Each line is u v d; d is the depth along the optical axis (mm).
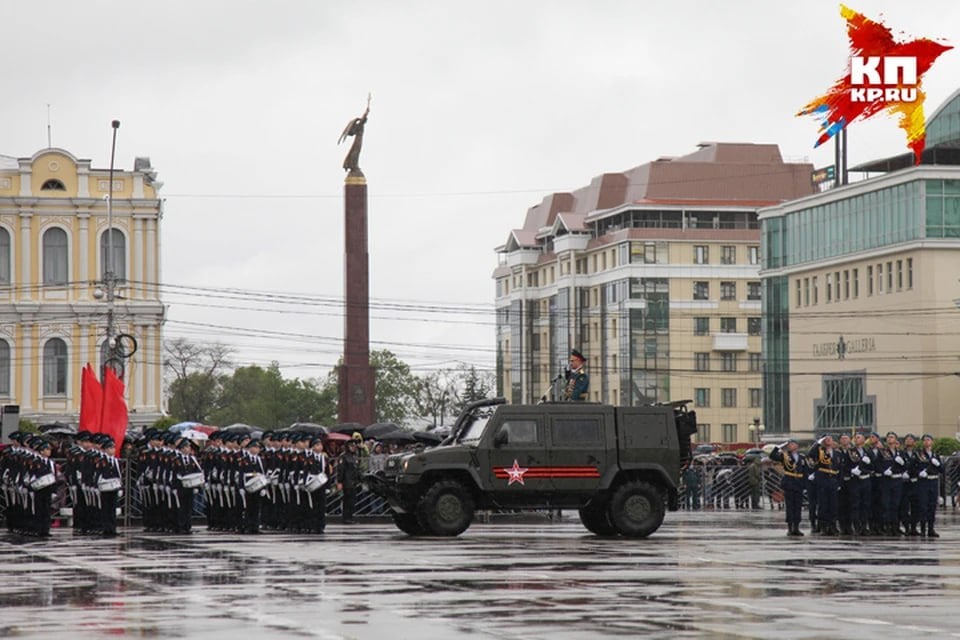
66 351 104250
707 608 21062
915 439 41000
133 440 49031
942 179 108688
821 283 120250
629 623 19250
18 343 103562
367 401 95625
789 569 28000
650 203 157625
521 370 179250
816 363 120375
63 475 48031
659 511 38375
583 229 167875
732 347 156750
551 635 18031
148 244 105562
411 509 38656
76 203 104125
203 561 29672
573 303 167375
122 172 105188
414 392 170875
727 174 159750
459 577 26000
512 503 38094
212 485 41750
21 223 103812
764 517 53562
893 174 110938
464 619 19703
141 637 17922
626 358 157125
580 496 38250
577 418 38438
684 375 156625
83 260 104312
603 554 31906
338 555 31391
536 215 185000
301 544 35375
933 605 21609
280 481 41125
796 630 18578
